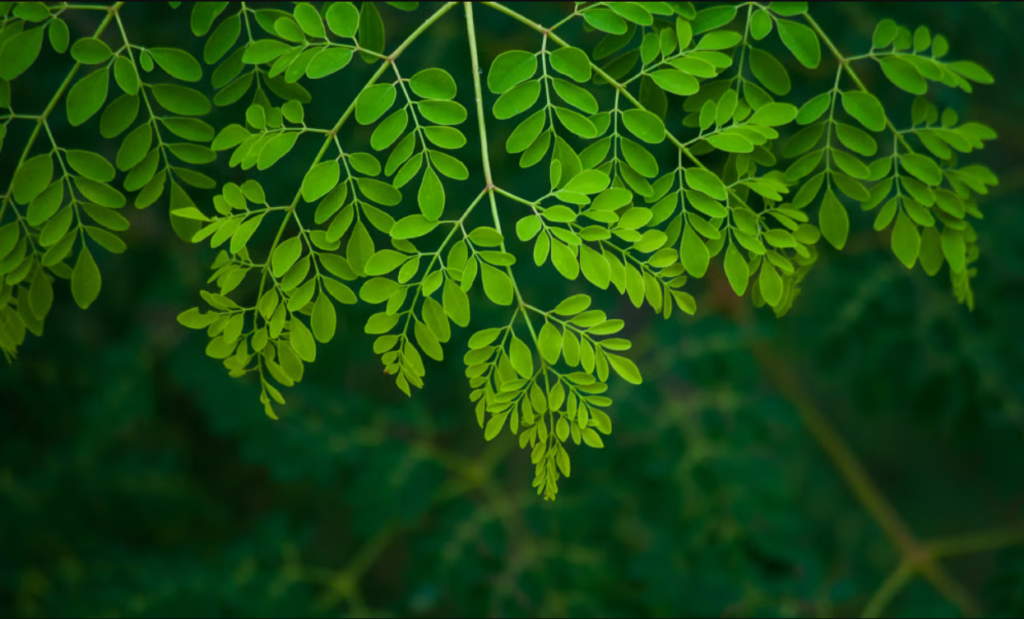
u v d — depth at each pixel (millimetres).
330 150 1179
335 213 960
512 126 1215
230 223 963
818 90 1144
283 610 1464
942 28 1255
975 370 1374
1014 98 1404
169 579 1479
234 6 1183
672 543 1402
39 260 994
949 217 1007
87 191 987
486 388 964
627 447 1436
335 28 974
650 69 976
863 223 1245
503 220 1227
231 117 1098
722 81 993
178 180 1102
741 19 1063
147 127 985
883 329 1398
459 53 1250
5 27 983
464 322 954
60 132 1159
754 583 1388
